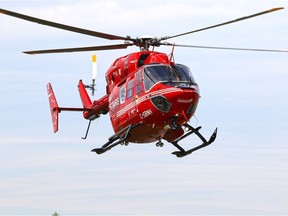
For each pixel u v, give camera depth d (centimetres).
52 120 6550
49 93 6656
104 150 5684
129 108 5481
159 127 5356
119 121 5662
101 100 6203
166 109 5219
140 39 5625
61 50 5491
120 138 5553
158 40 5622
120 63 5719
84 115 6500
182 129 5519
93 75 6456
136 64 5559
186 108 5228
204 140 5469
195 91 5216
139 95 5353
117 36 5519
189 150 5569
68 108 6462
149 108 5272
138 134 5500
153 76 5284
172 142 5634
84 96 6594
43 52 5453
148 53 5556
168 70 5291
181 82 5234
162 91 5206
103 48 5559
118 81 5759
